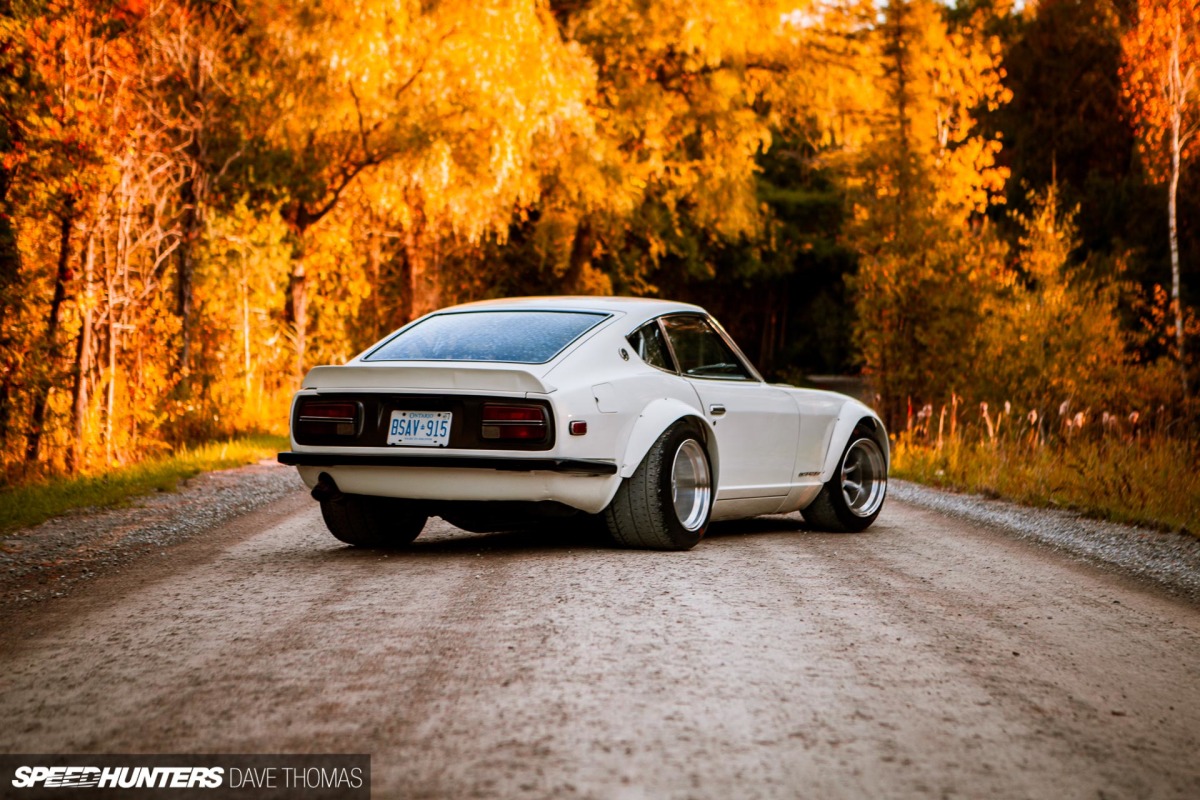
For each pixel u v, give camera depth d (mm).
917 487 12680
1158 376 20656
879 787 3094
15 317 12289
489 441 6238
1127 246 27875
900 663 4422
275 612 5246
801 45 31453
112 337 13766
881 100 31094
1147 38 22094
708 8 28234
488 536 7777
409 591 5680
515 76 21188
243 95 19891
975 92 22656
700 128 32250
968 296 19438
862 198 20703
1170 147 23031
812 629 4930
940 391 19328
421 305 28484
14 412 12547
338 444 6504
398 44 20344
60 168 12242
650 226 34219
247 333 20359
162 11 15961
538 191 25516
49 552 7180
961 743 3488
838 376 54688
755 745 3402
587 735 3469
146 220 15172
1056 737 3588
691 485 7031
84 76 12914
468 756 3285
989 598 5855
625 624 4914
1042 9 33469
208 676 4168
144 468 12969
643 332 7082
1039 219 21375
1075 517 9930
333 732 3514
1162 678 4395
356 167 22219
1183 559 7547
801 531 8367
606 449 6480
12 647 4668
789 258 52406
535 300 7355
